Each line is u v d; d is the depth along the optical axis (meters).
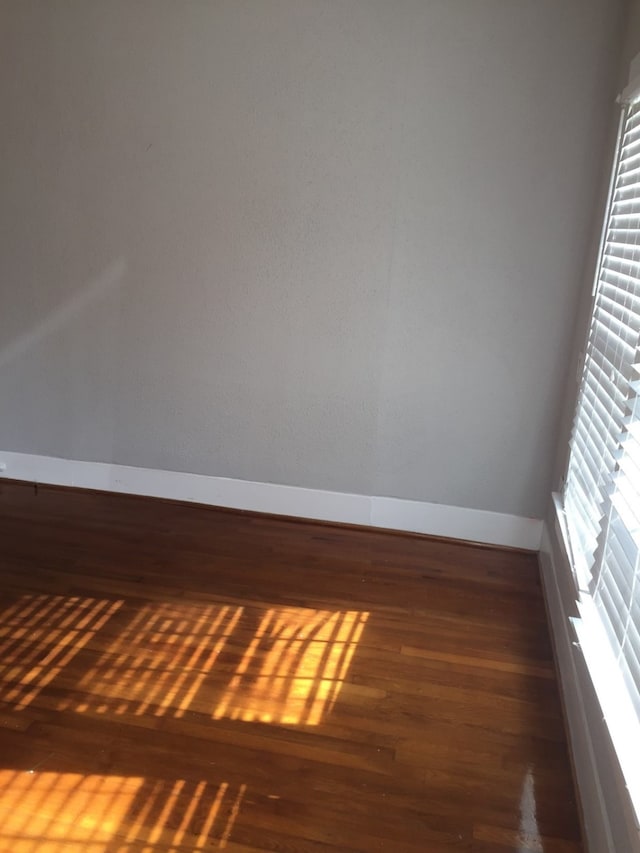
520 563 3.25
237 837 1.69
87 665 2.28
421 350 3.27
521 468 3.31
